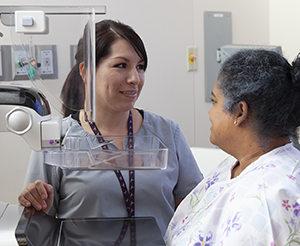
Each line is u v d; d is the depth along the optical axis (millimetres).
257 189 724
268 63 786
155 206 1101
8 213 906
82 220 963
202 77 2518
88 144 916
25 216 889
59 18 765
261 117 785
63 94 804
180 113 2506
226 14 2537
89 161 829
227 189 784
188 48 2467
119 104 1087
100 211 1066
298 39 2361
